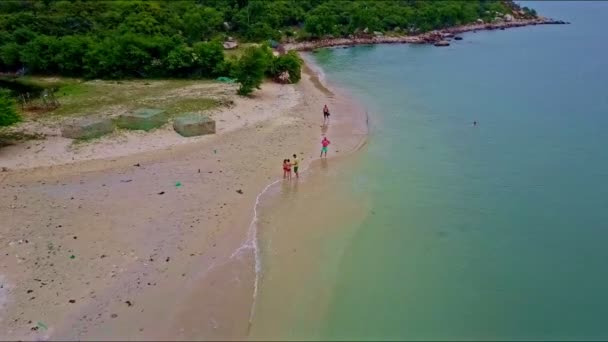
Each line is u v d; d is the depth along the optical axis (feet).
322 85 231.30
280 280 89.86
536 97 204.13
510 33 393.70
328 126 171.63
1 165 135.64
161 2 352.90
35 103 189.78
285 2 387.55
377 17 386.73
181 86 221.87
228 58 258.37
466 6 437.17
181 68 239.30
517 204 117.80
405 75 249.55
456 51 319.06
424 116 182.09
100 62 234.99
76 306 82.79
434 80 237.25
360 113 186.19
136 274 90.58
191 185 124.77
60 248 97.81
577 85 221.25
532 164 139.33
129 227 105.29
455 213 113.70
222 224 107.14
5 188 122.72
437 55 306.14
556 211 114.83
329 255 97.45
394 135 162.71
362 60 294.46
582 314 83.82
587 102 195.52
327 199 119.55
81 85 223.30
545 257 98.22
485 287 89.56
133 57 237.25
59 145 149.28
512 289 89.15
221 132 163.22
